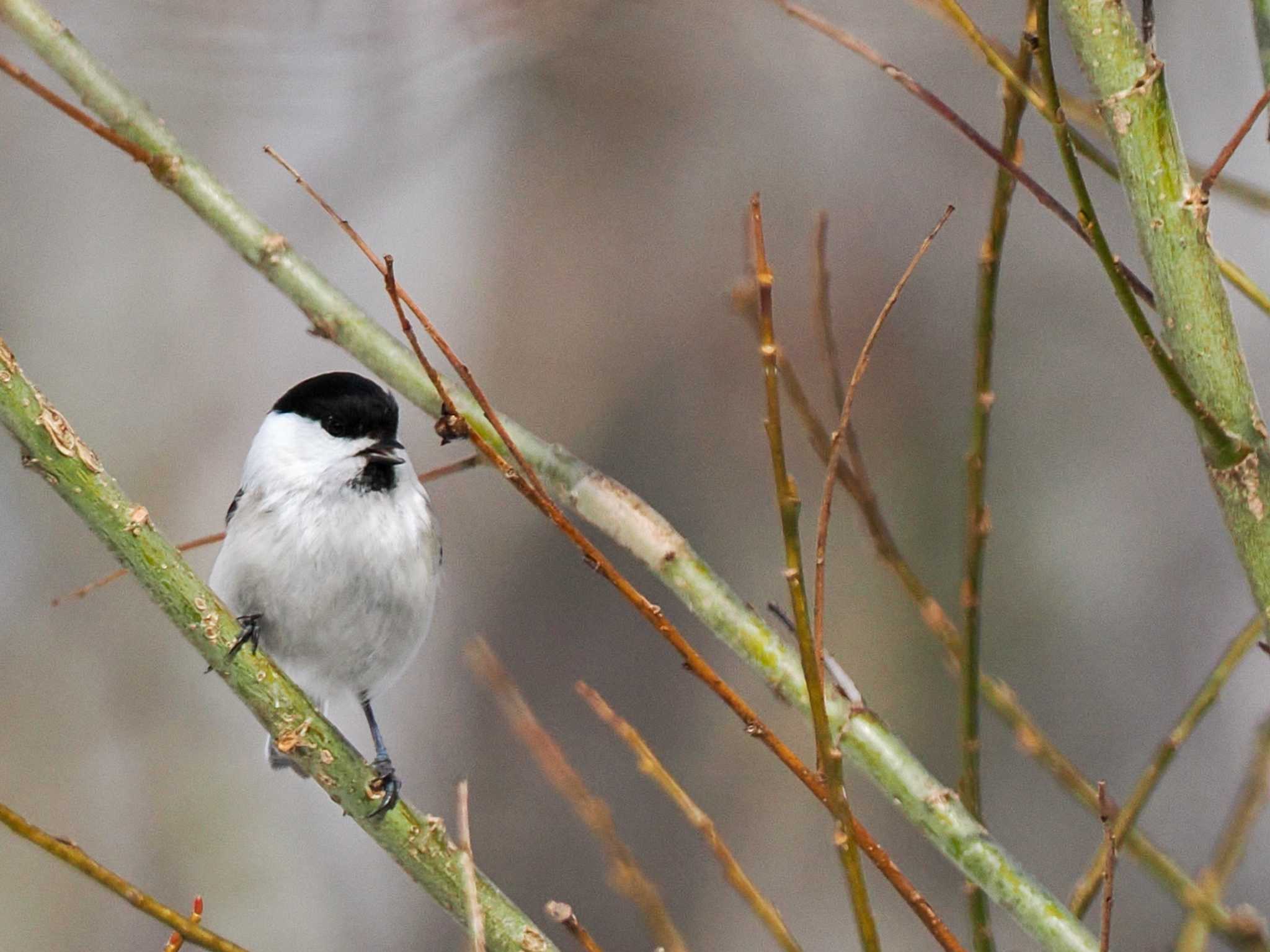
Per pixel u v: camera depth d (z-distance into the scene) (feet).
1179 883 16.47
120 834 39.78
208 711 41.75
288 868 39.65
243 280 46.19
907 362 40.11
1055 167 41.01
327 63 38.81
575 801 15.94
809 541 38.37
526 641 37.27
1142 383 39.75
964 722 16.37
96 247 46.80
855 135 41.68
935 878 35.65
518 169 41.19
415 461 39.17
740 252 40.27
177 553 16.65
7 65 17.13
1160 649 37.60
